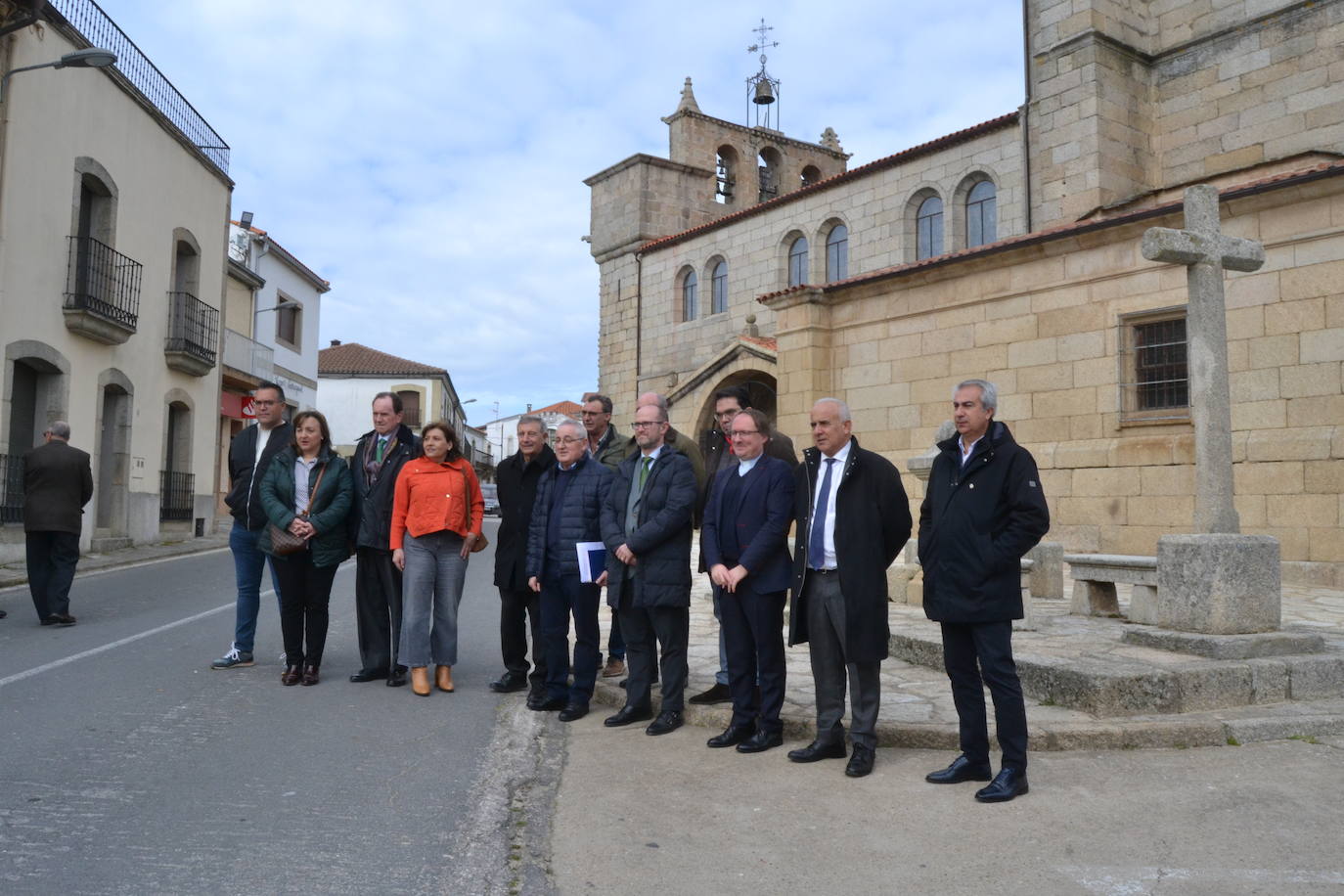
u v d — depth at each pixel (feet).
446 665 22.61
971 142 67.77
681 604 18.81
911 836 12.95
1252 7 56.85
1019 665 19.79
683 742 18.20
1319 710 18.28
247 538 24.35
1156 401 43.75
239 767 16.07
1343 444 37.27
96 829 13.02
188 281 71.41
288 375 105.40
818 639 16.63
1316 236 38.52
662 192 96.84
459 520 22.36
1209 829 12.90
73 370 54.49
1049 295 47.60
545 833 13.32
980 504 14.79
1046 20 61.77
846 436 16.44
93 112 55.88
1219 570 20.57
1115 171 58.90
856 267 76.02
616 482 19.86
